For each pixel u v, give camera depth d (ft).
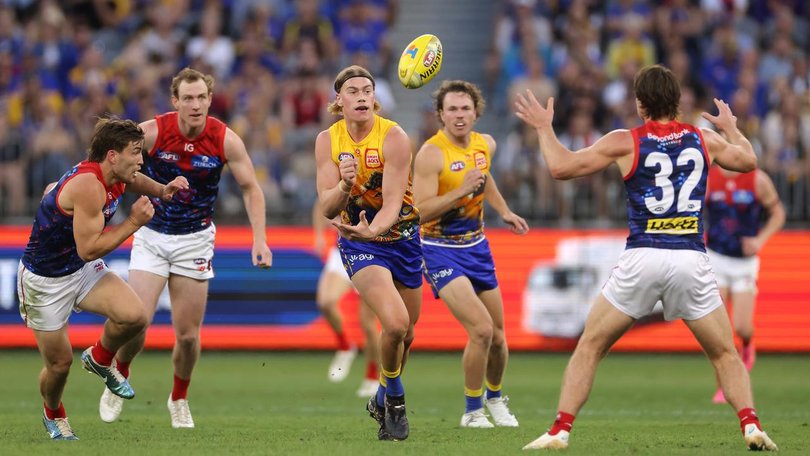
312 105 214.07
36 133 203.21
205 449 80.94
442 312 179.52
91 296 85.71
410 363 175.01
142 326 86.48
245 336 179.93
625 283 78.54
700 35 235.81
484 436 92.79
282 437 91.40
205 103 96.89
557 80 228.84
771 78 230.48
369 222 89.92
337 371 153.48
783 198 181.37
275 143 211.20
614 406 127.13
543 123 80.43
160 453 78.38
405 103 238.27
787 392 141.69
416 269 90.22
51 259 83.41
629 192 79.77
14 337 177.78
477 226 102.58
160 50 229.04
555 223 182.70
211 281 180.04
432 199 99.19
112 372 88.58
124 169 82.43
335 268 152.15
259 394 137.39
